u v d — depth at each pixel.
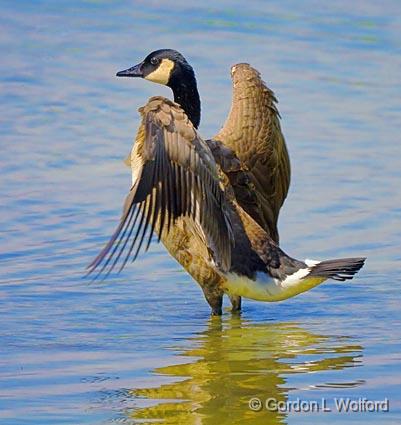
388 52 23.00
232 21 24.39
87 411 9.76
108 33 23.41
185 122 11.17
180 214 11.15
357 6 25.61
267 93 13.87
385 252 14.45
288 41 23.36
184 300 13.25
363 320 12.55
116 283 13.55
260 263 12.58
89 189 16.39
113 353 11.35
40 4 24.94
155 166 10.86
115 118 19.11
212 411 9.81
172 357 11.28
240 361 11.15
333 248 14.50
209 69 21.47
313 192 16.47
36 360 11.09
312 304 13.21
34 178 16.69
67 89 20.39
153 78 13.99
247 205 13.41
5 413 9.70
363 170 17.33
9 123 18.73
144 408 9.87
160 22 24.17
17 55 21.97
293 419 9.65
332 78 21.47
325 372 10.80
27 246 14.43
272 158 13.74
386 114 19.73
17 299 12.88
